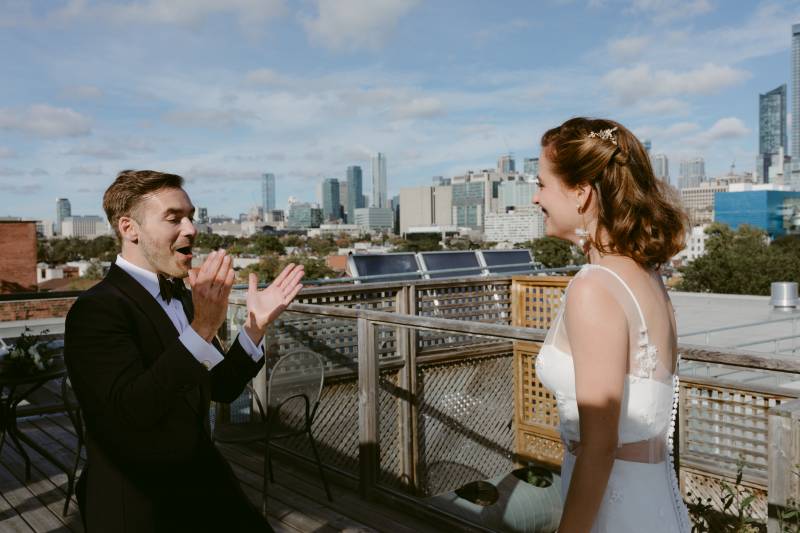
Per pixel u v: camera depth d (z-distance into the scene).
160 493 1.49
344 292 5.45
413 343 5.88
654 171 1.22
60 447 4.25
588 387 1.11
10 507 3.28
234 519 1.59
